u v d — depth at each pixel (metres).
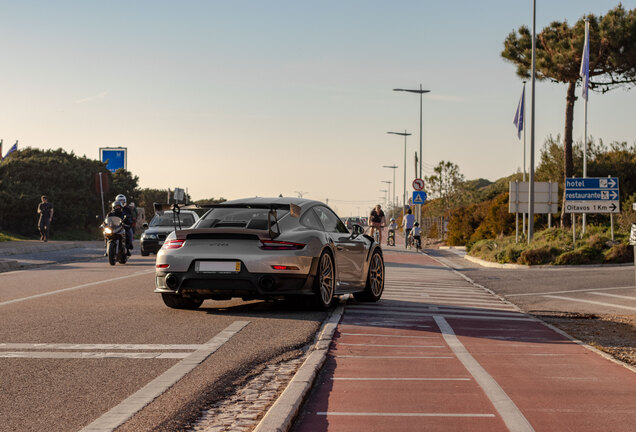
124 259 20.50
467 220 41.16
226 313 10.07
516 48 33.81
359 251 11.42
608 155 36.09
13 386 5.79
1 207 40.09
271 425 4.41
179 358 6.91
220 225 10.23
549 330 9.12
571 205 24.19
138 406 5.19
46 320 9.30
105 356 6.99
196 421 4.87
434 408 5.10
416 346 7.68
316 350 7.24
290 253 9.64
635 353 7.52
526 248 24.08
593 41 29.91
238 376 6.20
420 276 18.27
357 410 5.06
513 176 50.72
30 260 21.38
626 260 22.33
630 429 4.62
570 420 4.82
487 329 9.09
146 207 75.62
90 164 49.41
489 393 5.54
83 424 4.75
